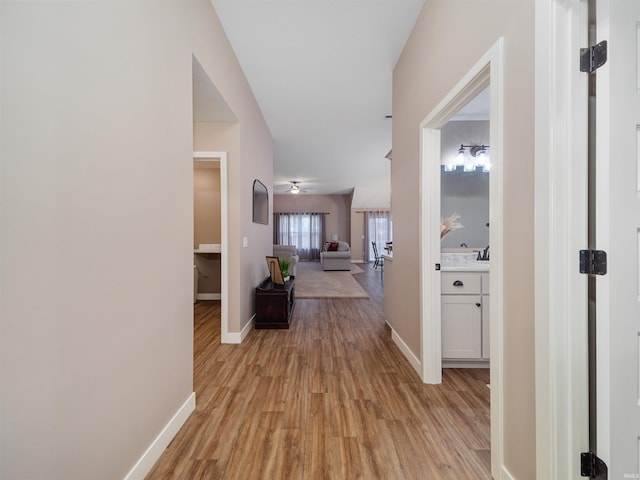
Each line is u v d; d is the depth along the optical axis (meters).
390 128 4.61
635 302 1.00
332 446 1.54
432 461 1.44
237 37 2.53
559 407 1.05
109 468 1.15
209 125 3.01
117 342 1.20
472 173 3.31
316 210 12.20
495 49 1.32
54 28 0.92
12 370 0.81
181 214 1.73
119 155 1.20
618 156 0.98
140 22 1.33
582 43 1.05
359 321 3.81
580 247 1.05
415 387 2.14
